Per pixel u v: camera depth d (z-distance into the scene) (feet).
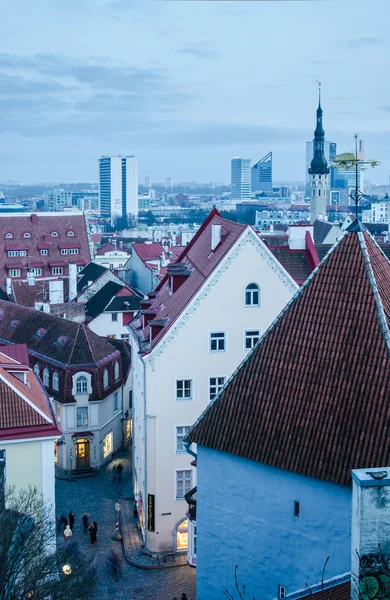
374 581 79.82
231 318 203.92
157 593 185.26
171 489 205.87
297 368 120.37
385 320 115.14
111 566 199.31
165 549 206.80
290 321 124.26
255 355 126.11
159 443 204.44
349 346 116.57
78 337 291.17
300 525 116.47
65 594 133.59
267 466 119.03
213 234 219.82
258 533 122.31
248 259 202.18
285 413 118.83
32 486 167.12
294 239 252.42
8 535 130.93
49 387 288.71
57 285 445.37
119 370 306.55
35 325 320.29
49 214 587.27
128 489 263.08
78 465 284.00
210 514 128.26
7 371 186.70
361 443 109.81
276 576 120.88
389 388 110.63
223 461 124.98
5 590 123.75
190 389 205.05
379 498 79.51
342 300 120.16
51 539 162.50
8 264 559.38
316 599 98.32
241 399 124.67
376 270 122.52
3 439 163.94
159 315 225.97
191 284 216.74
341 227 584.40
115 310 387.75
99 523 230.68
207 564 129.80
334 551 112.47
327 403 115.34
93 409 284.00
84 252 587.68
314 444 114.01
